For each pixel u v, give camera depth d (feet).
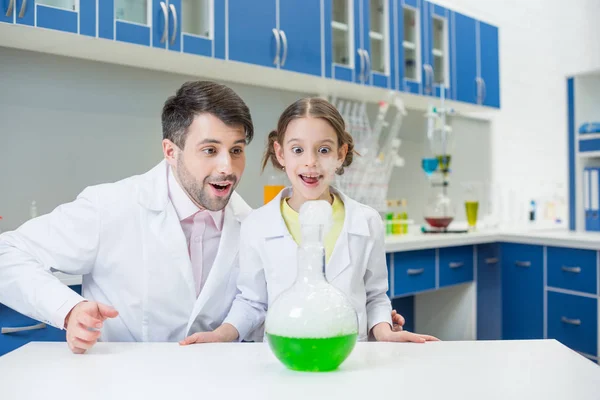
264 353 3.03
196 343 3.42
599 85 12.03
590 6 13.76
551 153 14.65
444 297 11.28
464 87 11.72
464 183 13.03
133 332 4.38
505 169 14.21
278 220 4.37
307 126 4.35
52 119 7.71
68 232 4.17
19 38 6.87
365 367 2.72
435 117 11.22
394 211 11.64
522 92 14.51
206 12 7.89
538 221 13.69
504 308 11.30
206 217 4.46
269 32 8.51
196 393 2.34
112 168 8.29
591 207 11.44
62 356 3.00
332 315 2.62
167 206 4.37
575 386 2.40
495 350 3.04
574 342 10.05
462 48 11.68
